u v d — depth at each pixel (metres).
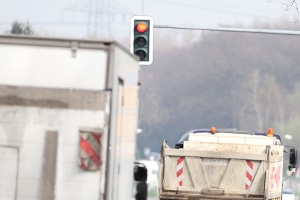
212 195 43.09
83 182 24.55
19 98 24.78
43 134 24.70
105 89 24.95
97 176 24.52
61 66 25.20
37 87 24.78
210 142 43.78
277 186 44.75
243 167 42.97
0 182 24.73
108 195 24.52
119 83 25.56
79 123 24.66
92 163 24.47
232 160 43.00
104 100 24.70
